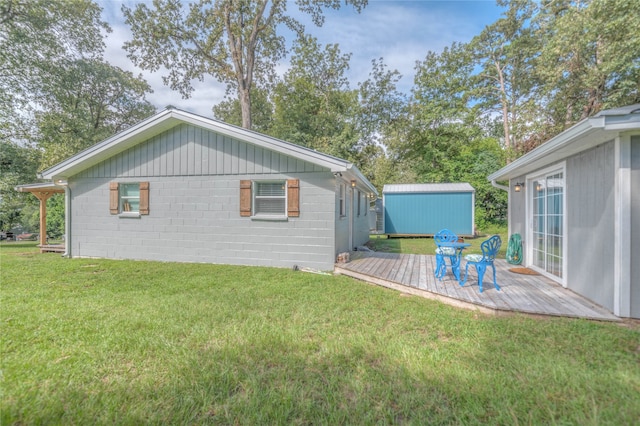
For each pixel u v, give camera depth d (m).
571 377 2.22
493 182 7.91
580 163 4.22
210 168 7.23
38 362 2.47
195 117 6.94
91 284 5.13
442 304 4.07
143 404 1.98
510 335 2.98
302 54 21.06
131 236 7.85
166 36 13.70
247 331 3.12
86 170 8.19
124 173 7.87
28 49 14.01
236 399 2.03
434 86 19.81
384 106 21.36
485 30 17.55
